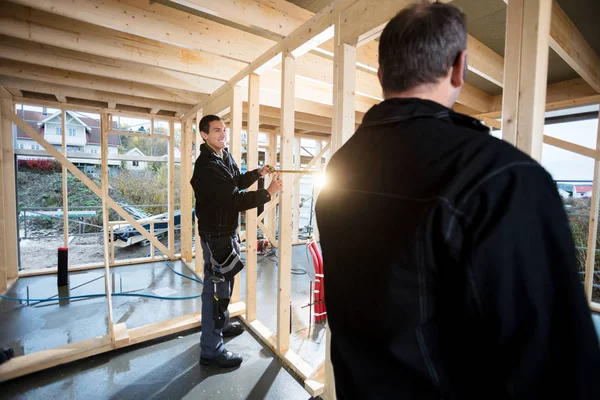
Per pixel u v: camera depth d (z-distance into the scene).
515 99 1.01
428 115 0.51
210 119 2.02
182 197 4.55
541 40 0.96
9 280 3.66
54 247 5.26
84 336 2.50
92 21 1.90
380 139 0.56
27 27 2.10
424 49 0.53
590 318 0.39
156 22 2.08
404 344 0.48
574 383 0.37
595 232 3.22
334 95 1.68
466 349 0.48
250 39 2.43
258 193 1.85
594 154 3.08
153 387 1.90
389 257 0.48
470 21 2.14
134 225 4.42
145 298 3.27
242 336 2.52
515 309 0.39
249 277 2.67
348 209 0.58
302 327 2.75
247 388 1.91
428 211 0.44
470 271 0.41
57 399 1.79
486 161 0.43
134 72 2.95
